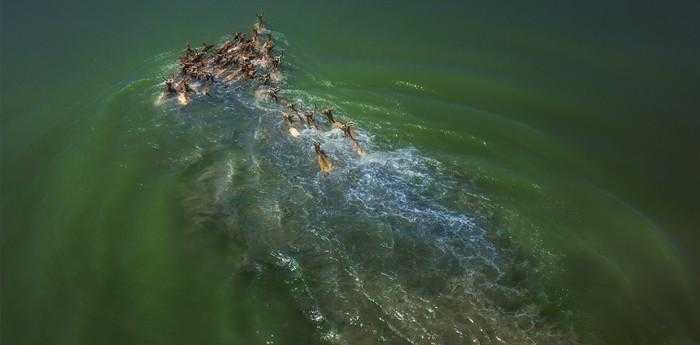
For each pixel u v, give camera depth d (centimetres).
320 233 1944
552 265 1841
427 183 2133
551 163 2250
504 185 2131
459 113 2495
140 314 1748
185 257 1897
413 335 1631
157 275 1850
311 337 1650
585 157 2286
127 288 1827
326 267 1834
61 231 2033
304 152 2278
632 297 1761
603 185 2164
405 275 1797
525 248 1895
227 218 2014
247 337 1664
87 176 2231
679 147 2347
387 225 1961
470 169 2197
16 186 2250
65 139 2441
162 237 1967
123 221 2041
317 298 1748
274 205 2053
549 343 1620
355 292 1755
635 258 1889
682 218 2055
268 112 2495
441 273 1800
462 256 1856
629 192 2144
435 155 2267
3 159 2386
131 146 2352
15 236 2050
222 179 2169
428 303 1712
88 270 1894
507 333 1638
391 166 2206
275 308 1731
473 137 2362
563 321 1681
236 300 1759
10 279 1908
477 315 1681
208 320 1716
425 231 1941
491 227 1962
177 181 2178
